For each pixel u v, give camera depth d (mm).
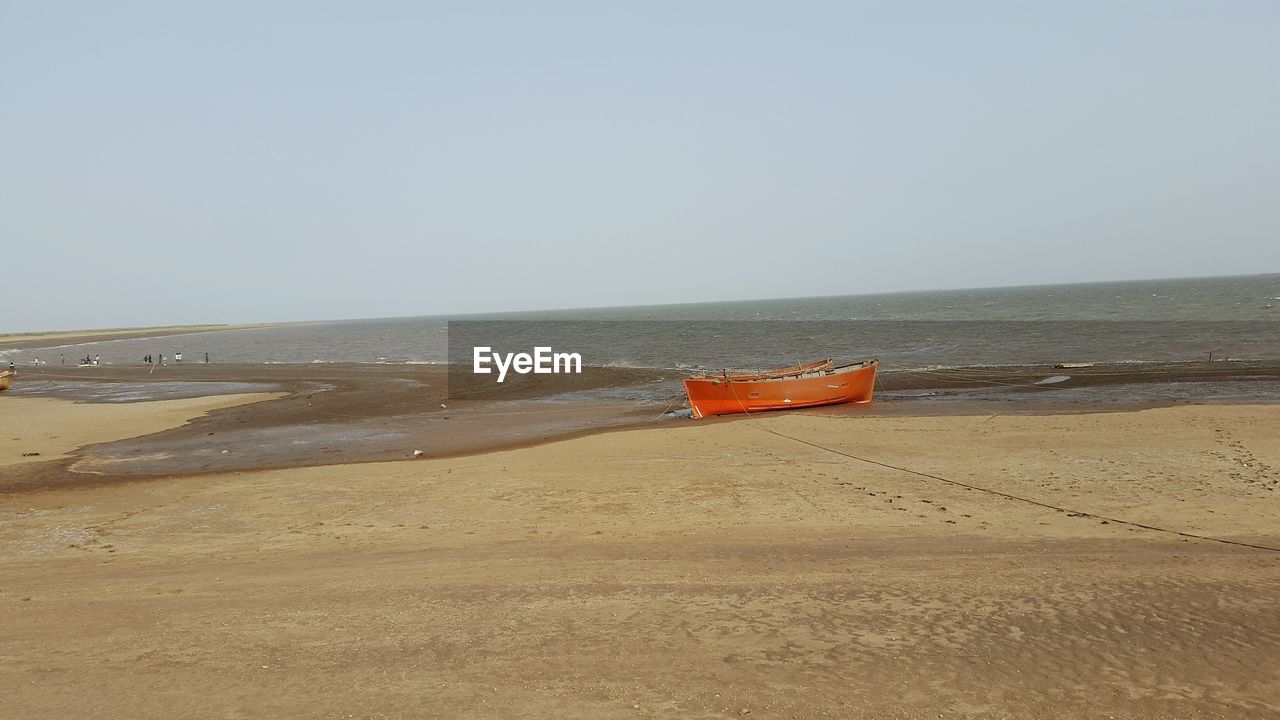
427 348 80312
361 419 27266
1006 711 5035
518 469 15766
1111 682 5422
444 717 5105
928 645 6145
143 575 9188
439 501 13141
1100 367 34281
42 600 8242
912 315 107500
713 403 24734
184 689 5707
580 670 5836
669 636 6496
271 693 5590
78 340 141000
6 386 43344
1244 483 12188
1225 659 5734
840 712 5055
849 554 9016
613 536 10359
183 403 33688
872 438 18047
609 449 17953
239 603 7906
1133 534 9570
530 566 8961
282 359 71938
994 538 9570
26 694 5680
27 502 14648
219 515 12805
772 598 7445
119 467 18844
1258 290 126812
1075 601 7082
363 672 5930
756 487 13211
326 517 12328
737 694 5348
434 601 7719
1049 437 17141
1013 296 176625
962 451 16047
